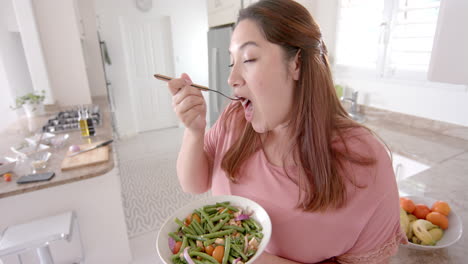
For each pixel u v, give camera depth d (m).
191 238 0.59
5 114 2.46
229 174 0.71
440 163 1.41
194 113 0.65
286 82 0.54
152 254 1.90
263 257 0.62
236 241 0.56
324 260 0.63
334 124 0.59
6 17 2.63
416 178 1.24
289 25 0.50
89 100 3.09
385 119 2.16
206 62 4.93
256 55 0.51
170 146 4.03
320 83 0.55
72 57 2.91
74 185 1.52
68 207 1.53
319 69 0.55
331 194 0.56
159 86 4.82
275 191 0.64
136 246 1.98
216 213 0.65
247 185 0.69
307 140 0.57
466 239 0.79
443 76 0.69
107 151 1.63
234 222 0.61
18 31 2.75
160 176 3.03
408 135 1.83
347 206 0.57
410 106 1.99
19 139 1.92
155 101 4.87
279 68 0.52
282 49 0.51
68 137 1.90
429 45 1.83
